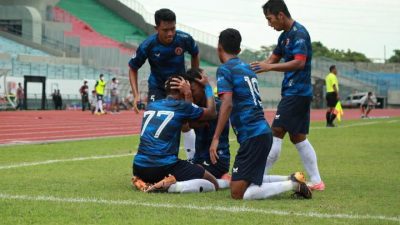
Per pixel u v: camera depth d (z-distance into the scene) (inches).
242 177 650.8
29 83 3725.4
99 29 5679.1
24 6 4881.9
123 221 520.4
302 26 761.6
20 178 795.4
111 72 4584.2
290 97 761.0
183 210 574.9
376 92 6072.8
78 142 1402.6
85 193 675.4
